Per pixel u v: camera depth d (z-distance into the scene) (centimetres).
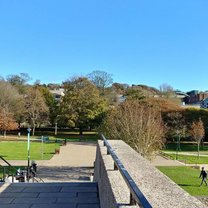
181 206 330
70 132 9125
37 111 8344
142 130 3034
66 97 8162
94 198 838
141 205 262
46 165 3719
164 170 3538
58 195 863
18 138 7594
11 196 852
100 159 830
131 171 544
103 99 8331
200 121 6228
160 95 10431
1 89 7950
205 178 2808
